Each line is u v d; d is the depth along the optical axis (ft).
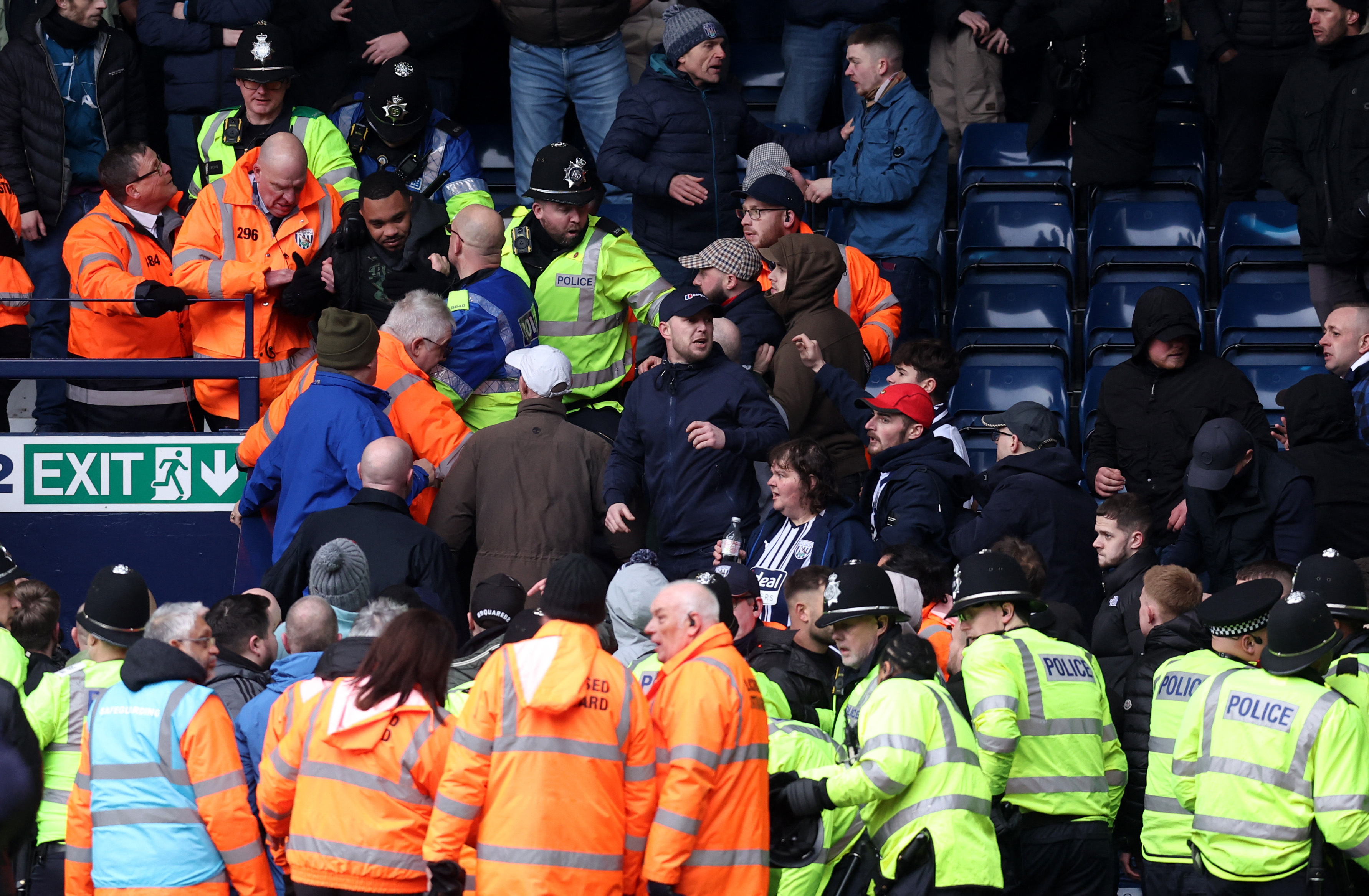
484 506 87.45
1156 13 126.52
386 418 86.33
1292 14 128.16
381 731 57.21
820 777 60.80
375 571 77.92
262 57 102.83
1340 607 67.15
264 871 60.90
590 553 88.94
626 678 56.24
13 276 104.06
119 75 118.11
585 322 96.68
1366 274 113.50
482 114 146.72
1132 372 99.04
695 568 87.20
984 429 119.55
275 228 97.40
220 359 93.86
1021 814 66.18
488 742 54.70
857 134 120.16
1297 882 60.54
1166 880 67.00
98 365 92.79
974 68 135.23
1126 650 80.89
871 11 131.34
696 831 55.77
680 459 87.04
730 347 91.30
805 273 96.02
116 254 97.14
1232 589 65.67
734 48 143.74
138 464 92.89
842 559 81.15
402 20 124.36
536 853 53.83
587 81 127.24
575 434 88.79
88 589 92.43
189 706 60.54
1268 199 134.62
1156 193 132.46
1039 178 134.51
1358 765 59.88
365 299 95.81
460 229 94.38
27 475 92.63
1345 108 112.57
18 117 115.24
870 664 62.80
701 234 114.52
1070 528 84.64
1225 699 62.44
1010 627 67.46
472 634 75.77
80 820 61.82
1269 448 90.22
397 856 57.00
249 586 88.89
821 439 94.07
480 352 92.89
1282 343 122.72
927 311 124.77
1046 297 125.90
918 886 59.06
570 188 94.58
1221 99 131.13
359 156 107.34
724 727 56.39
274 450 86.07
